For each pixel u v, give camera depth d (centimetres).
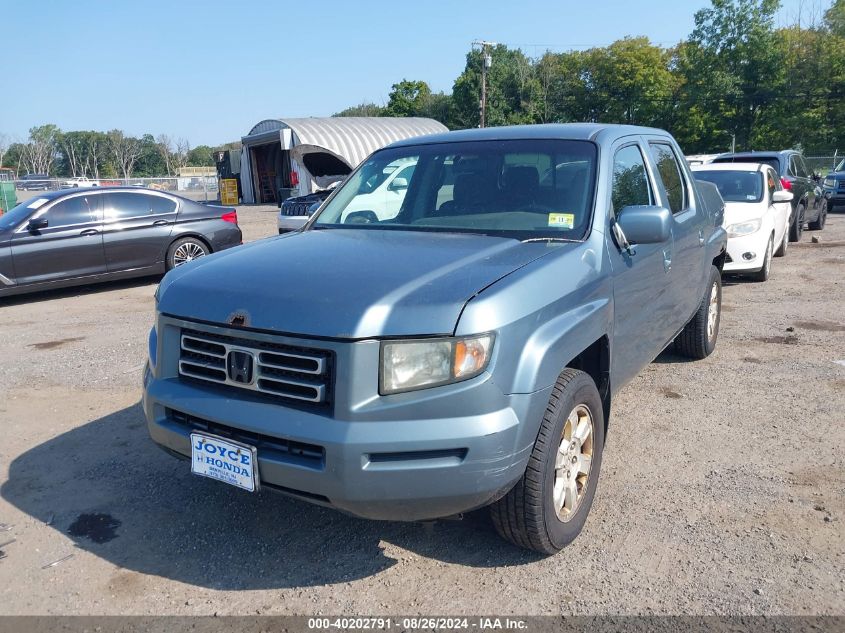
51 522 372
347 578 318
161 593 310
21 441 482
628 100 5747
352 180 463
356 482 266
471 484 271
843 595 298
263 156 3688
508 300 282
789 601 295
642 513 369
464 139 443
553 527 315
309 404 276
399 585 312
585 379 330
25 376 633
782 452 441
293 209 1283
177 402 305
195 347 309
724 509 372
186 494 401
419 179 426
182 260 1132
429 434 265
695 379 584
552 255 327
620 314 375
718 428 481
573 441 331
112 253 1056
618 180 407
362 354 266
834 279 1016
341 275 300
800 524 355
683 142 4962
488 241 352
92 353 710
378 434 264
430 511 277
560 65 5853
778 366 614
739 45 4497
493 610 293
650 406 525
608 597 300
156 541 353
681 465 426
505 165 408
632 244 392
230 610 297
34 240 986
